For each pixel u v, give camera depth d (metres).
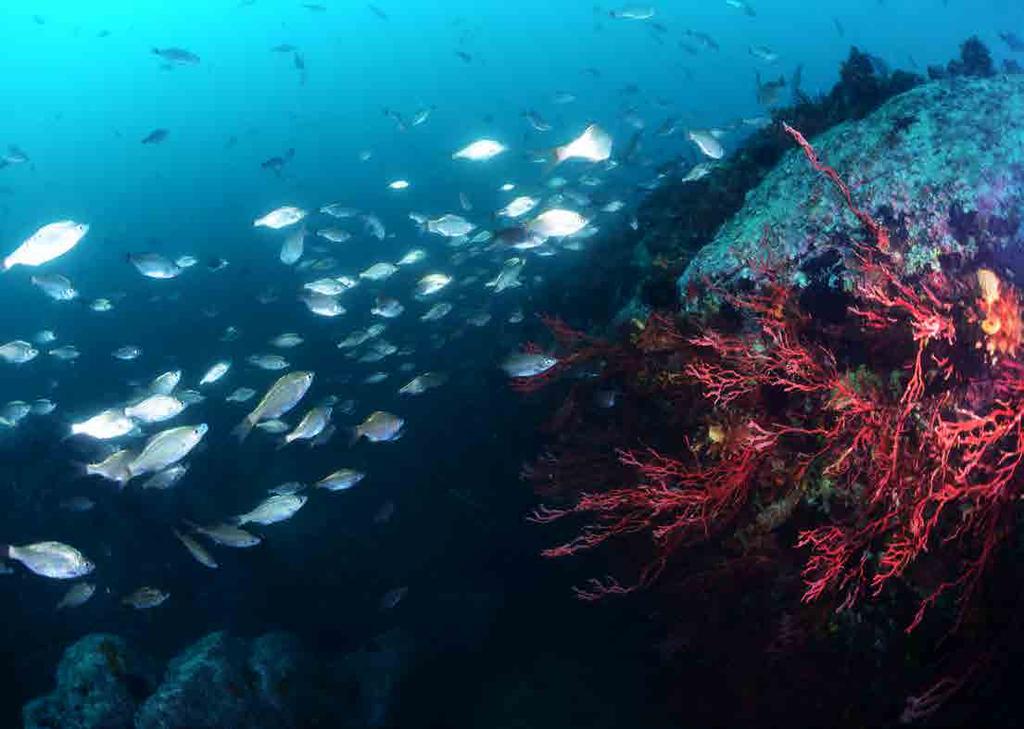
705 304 4.73
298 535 8.93
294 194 34.97
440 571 8.55
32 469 9.02
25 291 24.47
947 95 4.62
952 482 3.28
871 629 3.57
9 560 7.40
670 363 4.66
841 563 3.30
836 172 4.58
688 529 4.21
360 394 12.26
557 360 5.54
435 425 10.55
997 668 3.15
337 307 9.60
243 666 5.48
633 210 11.09
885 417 3.44
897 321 3.79
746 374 4.06
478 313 11.13
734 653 4.32
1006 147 4.16
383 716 6.18
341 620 8.22
